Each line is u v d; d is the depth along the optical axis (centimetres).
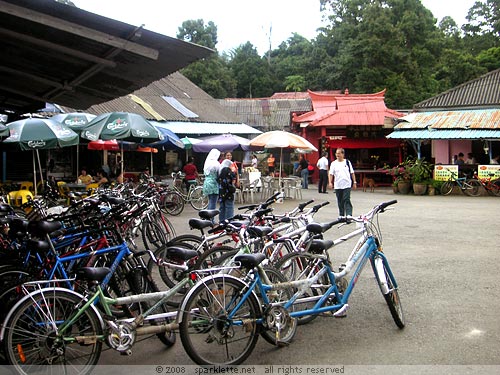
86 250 499
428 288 656
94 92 730
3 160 1945
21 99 852
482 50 4672
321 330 508
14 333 366
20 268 462
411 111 2928
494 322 526
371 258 535
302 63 4728
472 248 919
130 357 451
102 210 627
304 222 620
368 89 3831
